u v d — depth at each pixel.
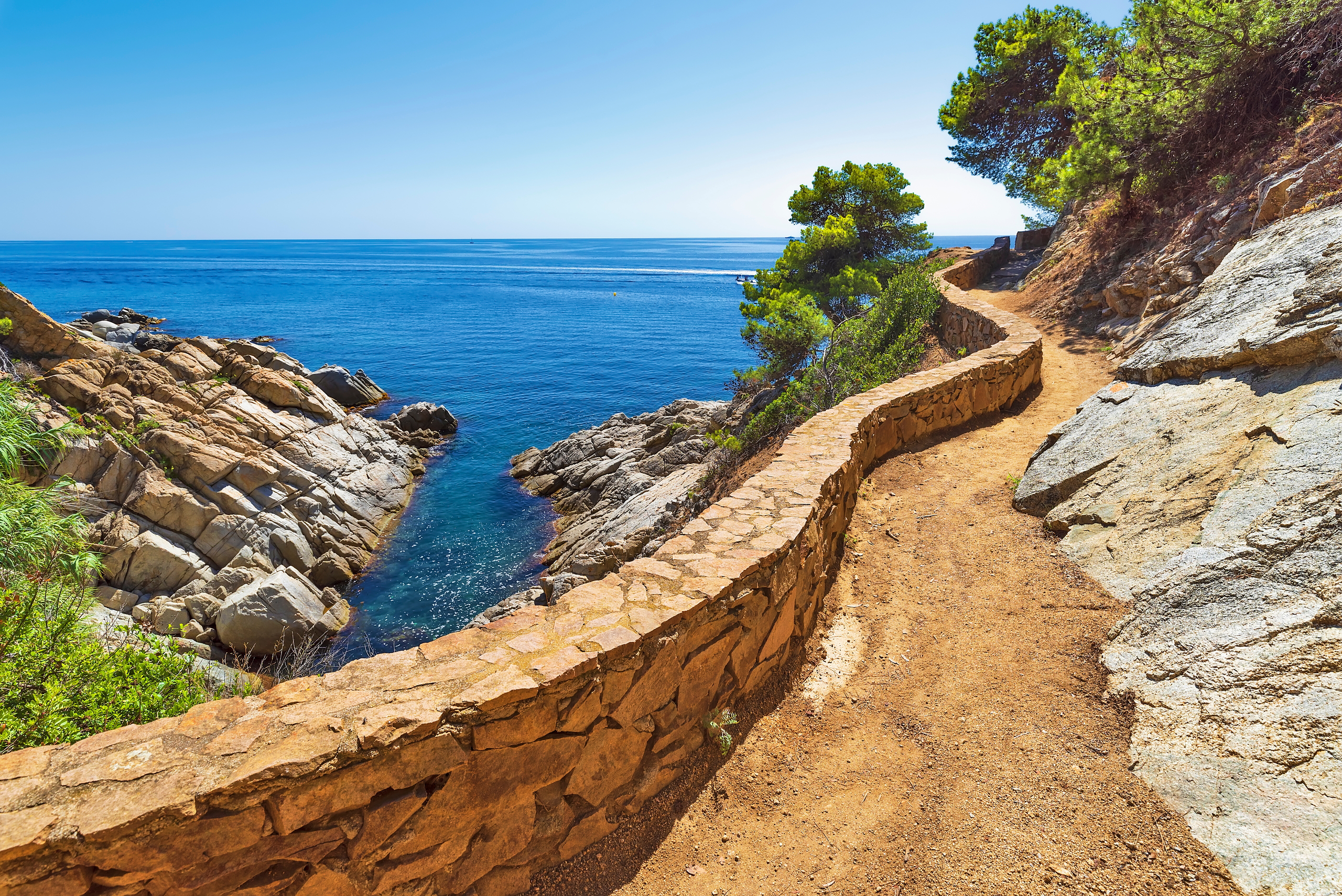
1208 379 7.30
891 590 6.55
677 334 67.94
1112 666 4.82
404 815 2.97
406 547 20.77
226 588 15.62
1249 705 3.87
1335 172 9.26
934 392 10.65
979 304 18.45
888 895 3.56
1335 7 11.97
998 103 30.06
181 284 117.81
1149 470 6.73
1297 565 4.38
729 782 4.44
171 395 19.77
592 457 26.16
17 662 5.14
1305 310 6.33
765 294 27.52
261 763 2.62
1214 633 4.45
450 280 137.62
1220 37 13.91
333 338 62.28
